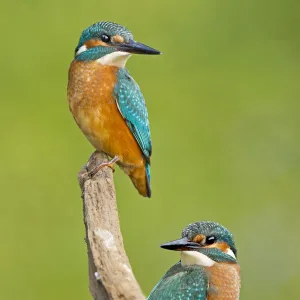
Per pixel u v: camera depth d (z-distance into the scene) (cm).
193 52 1812
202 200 1677
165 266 1574
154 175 1666
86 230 918
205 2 1861
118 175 1627
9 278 1547
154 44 1792
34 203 1608
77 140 1662
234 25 1864
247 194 1720
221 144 1741
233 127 1772
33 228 1590
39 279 1547
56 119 1684
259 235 1697
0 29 1756
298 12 1912
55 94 1712
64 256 1570
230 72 1827
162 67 1772
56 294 1539
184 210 1648
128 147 1167
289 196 1745
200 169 1698
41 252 1570
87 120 1155
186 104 1747
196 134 1733
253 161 1752
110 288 809
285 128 1795
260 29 1895
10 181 1623
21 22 1767
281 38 1891
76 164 1634
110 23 1161
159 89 1744
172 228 1622
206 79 1792
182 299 993
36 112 1684
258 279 1681
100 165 1103
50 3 1784
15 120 1673
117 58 1152
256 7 1895
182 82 1772
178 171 1681
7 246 1569
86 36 1157
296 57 1866
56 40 1758
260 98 1819
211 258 1012
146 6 1816
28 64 1734
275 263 1689
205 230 1011
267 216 1716
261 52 1870
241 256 1691
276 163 1767
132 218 1611
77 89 1150
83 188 998
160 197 1650
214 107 1770
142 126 1182
